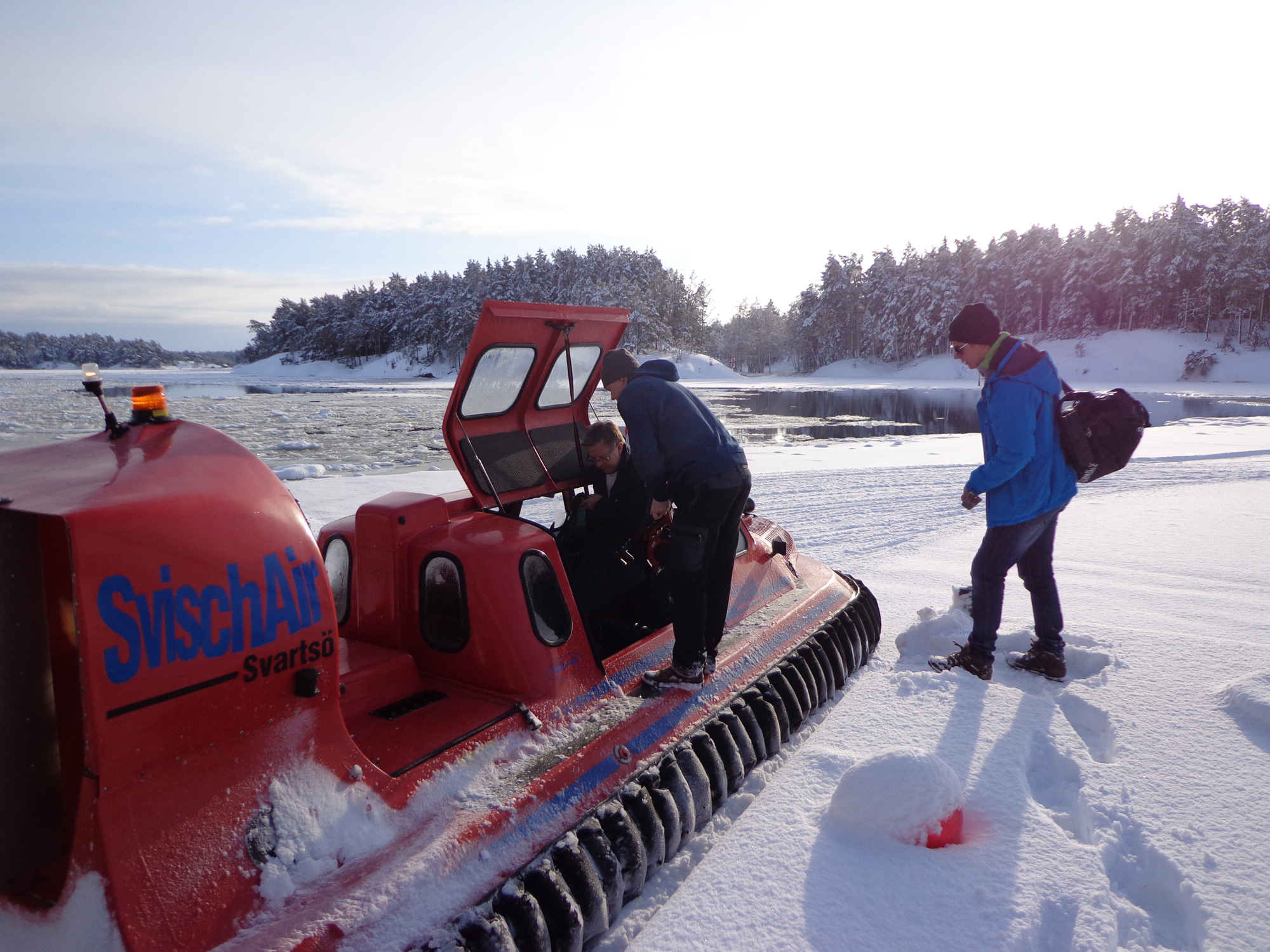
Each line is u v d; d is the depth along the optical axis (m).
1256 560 7.30
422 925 1.95
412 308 119.44
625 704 3.02
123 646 1.64
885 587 6.61
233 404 39.62
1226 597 6.12
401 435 23.00
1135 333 86.25
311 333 133.75
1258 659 4.64
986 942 2.34
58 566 1.63
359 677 2.73
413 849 2.10
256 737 1.90
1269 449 16.69
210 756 1.80
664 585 3.91
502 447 3.84
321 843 1.97
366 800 2.11
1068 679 4.43
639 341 96.19
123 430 2.13
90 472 1.86
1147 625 5.46
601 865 2.38
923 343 97.75
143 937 1.61
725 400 48.41
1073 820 3.11
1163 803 3.14
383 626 3.08
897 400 47.78
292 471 13.98
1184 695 4.16
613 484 4.05
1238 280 81.44
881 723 3.82
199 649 1.77
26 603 1.62
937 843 2.86
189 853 1.73
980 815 3.04
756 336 145.50
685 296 112.69
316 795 2.01
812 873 2.70
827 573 5.06
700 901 2.58
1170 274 86.44
